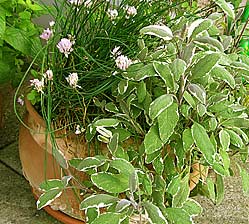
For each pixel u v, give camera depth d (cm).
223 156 63
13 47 73
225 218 79
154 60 60
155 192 61
